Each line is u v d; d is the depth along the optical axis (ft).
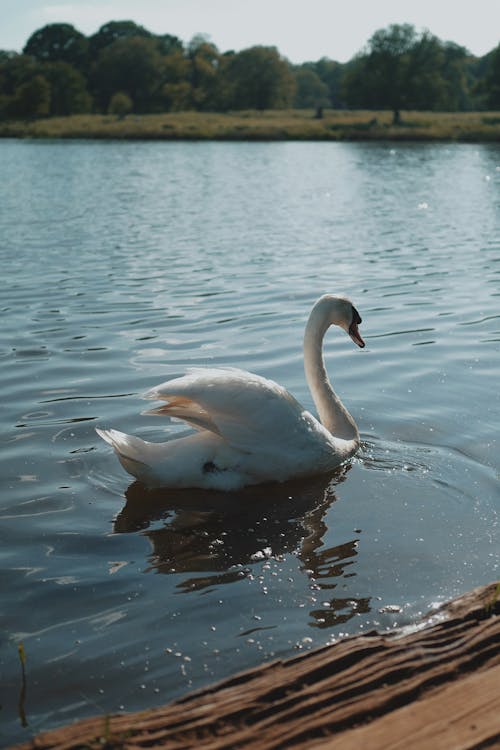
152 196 102.89
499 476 22.15
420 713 10.71
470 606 13.87
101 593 16.74
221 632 15.37
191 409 21.98
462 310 41.24
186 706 11.08
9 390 28.84
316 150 214.90
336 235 69.15
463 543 18.67
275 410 21.91
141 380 30.04
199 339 35.81
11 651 14.83
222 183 121.60
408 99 382.83
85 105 462.60
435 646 12.42
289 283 48.39
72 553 18.39
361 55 387.55
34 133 304.50
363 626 15.51
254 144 248.73
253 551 18.53
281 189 112.37
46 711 13.29
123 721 10.77
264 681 11.58
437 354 33.55
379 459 23.71
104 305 42.29
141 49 486.79
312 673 11.73
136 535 19.27
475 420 26.16
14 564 17.85
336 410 24.85
